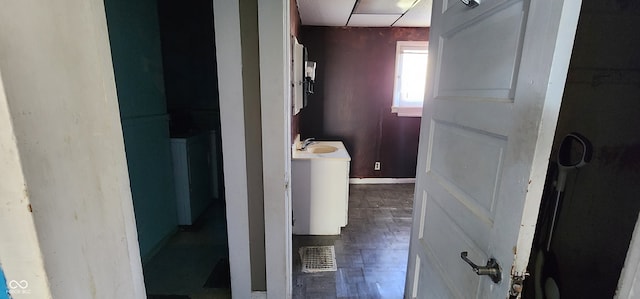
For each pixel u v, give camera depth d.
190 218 2.67
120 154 0.52
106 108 0.47
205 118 3.30
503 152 0.74
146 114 2.16
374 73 3.84
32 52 0.34
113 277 0.50
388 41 3.74
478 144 0.86
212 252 2.31
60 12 0.37
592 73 0.89
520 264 0.67
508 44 0.72
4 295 0.37
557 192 0.93
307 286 1.98
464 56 0.95
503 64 0.74
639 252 0.47
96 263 0.45
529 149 0.63
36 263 0.36
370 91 3.89
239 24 1.30
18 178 0.33
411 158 4.13
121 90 1.89
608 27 0.86
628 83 0.87
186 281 1.97
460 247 0.96
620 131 0.89
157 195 2.31
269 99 1.37
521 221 0.66
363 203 3.45
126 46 1.93
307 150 2.94
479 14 0.85
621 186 0.90
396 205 3.40
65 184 0.39
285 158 1.45
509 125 0.70
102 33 0.47
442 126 1.12
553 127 0.60
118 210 0.51
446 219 1.07
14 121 0.32
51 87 0.36
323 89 3.86
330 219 2.65
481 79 0.85
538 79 0.61
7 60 0.31
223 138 1.42
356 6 2.76
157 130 2.29
